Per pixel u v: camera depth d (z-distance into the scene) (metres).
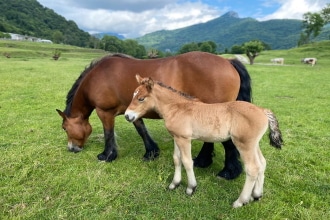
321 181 4.39
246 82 4.61
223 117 3.49
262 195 3.87
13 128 6.80
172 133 3.85
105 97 4.75
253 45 33.56
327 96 11.80
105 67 4.76
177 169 4.07
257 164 3.53
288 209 3.63
